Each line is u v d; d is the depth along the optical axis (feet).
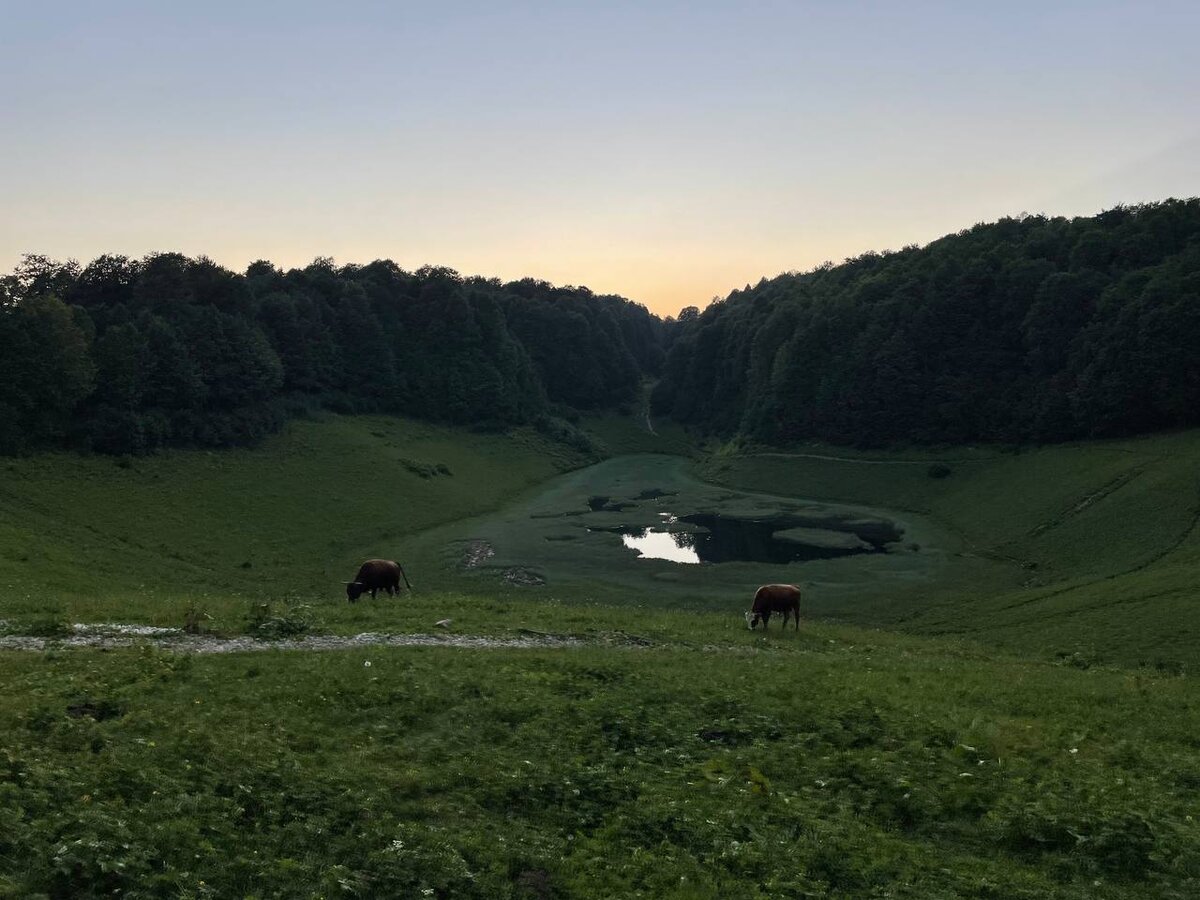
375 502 309.01
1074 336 377.09
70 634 87.45
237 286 411.95
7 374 258.37
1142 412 331.36
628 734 60.23
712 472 469.16
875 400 433.89
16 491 227.40
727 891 39.52
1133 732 67.15
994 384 402.52
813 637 120.98
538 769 52.19
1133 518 239.09
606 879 40.55
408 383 496.23
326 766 50.62
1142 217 427.74
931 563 245.45
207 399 340.39
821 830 45.62
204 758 49.16
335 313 478.18
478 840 42.86
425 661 76.95
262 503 275.18
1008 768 55.01
